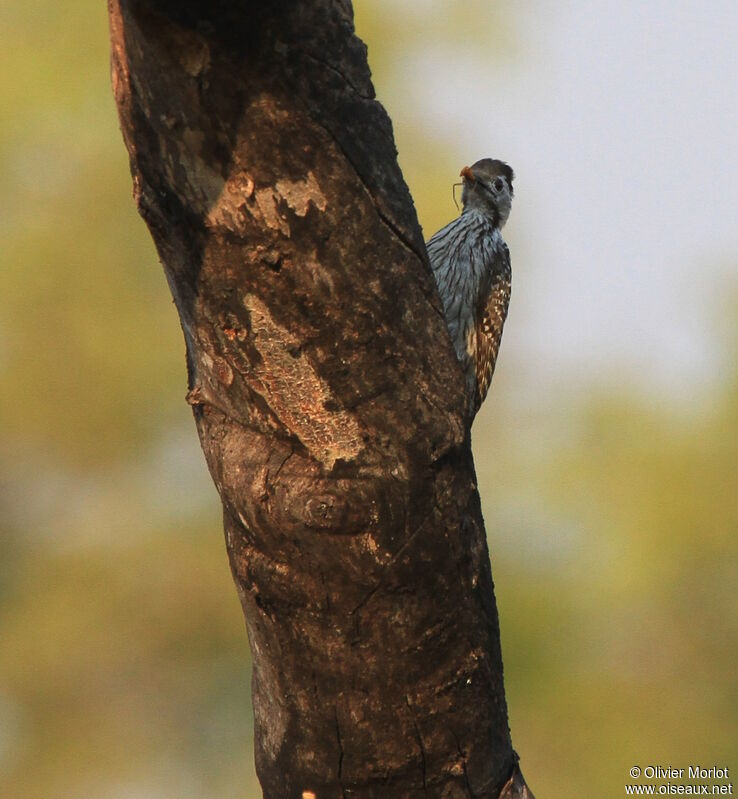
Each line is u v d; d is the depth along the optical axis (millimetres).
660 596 19891
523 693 19125
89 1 19812
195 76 5910
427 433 6832
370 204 6469
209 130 6078
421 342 6773
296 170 6242
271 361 6621
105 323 19547
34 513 20797
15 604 20703
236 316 6535
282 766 7637
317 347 6566
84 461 20078
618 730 19094
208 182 6219
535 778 18984
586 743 19031
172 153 6160
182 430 20453
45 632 20188
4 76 19312
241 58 5922
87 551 20594
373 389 6691
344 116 6305
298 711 7402
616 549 19969
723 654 19641
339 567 6891
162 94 5977
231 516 7086
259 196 6246
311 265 6426
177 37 5773
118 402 19734
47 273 19391
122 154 19828
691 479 19984
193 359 7062
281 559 6957
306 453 6785
